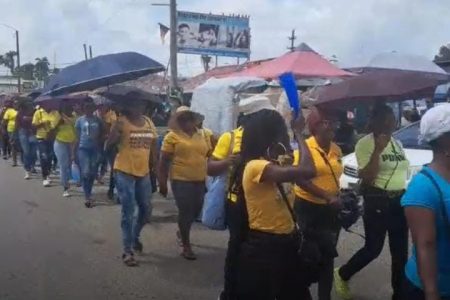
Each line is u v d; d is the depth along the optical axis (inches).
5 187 511.2
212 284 244.2
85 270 263.4
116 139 266.7
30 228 347.9
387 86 214.8
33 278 252.7
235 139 219.0
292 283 150.4
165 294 232.2
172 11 994.7
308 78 442.3
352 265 217.2
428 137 113.2
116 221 366.0
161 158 274.7
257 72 470.3
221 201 220.7
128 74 347.6
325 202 193.8
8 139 743.1
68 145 460.1
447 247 111.8
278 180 142.3
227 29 1541.6
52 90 337.7
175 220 363.6
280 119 149.2
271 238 144.7
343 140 430.3
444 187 110.4
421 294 118.8
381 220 206.5
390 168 205.3
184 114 272.1
